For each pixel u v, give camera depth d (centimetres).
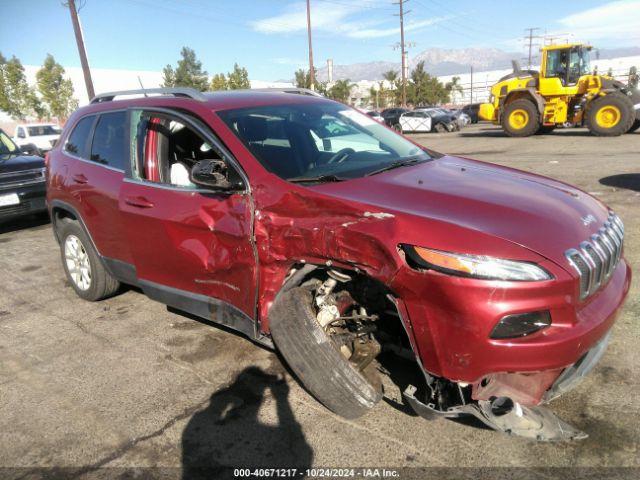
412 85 5634
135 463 264
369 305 275
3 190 739
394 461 252
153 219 346
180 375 344
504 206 259
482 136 2252
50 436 290
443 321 230
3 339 418
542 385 244
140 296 491
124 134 391
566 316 229
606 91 1759
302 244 269
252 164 303
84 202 419
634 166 1020
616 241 278
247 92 397
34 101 3200
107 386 337
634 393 286
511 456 249
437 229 236
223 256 309
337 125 379
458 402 250
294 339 269
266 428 284
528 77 1991
